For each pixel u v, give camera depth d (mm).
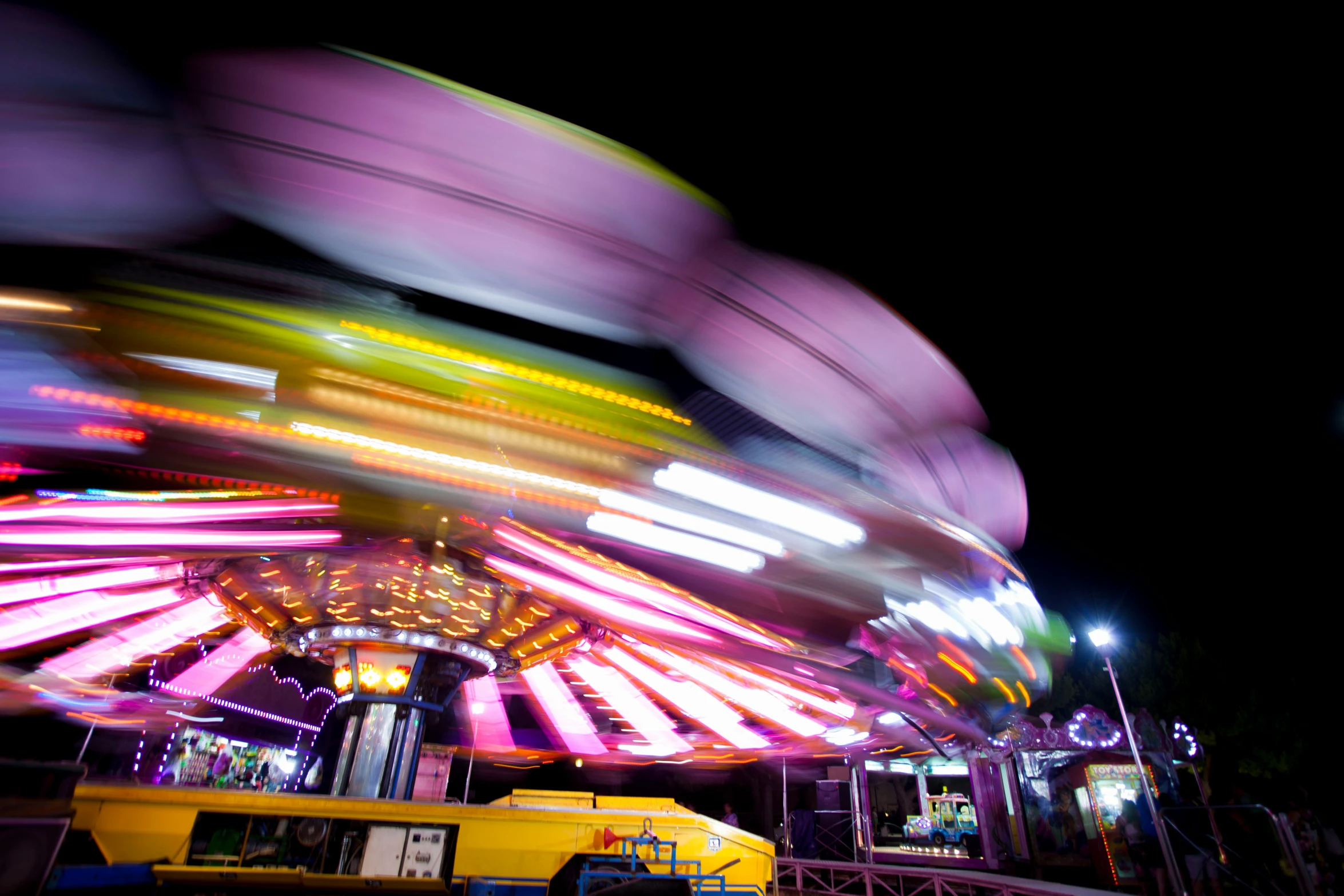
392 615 10266
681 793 24578
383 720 10516
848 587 9312
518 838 7820
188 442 6660
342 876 6957
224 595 10859
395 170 7992
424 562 9688
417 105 8148
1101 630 19641
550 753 20922
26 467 6945
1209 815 14492
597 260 8922
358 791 10117
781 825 22328
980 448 11547
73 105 6691
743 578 9094
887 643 10727
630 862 7848
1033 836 17453
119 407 6449
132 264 6906
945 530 10117
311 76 7801
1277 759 25781
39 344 6320
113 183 6906
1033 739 18125
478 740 21078
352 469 6922
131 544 7914
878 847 19797
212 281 7148
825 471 9547
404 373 7469
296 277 7504
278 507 8688
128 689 13828
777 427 9500
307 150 7707
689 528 8344
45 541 7645
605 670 15812
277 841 7121
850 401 10102
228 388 6812
